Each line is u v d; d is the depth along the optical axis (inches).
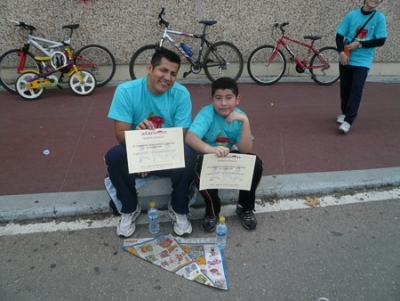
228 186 99.0
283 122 188.5
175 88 97.4
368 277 88.6
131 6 237.9
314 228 107.3
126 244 98.3
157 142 92.2
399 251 97.8
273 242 101.0
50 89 235.5
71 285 84.7
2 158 141.6
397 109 214.1
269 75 278.5
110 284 85.2
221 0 250.1
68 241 99.5
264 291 84.0
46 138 161.5
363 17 157.4
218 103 94.7
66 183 123.6
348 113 169.0
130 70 244.1
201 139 101.8
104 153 147.6
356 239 102.6
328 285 86.0
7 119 183.3
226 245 99.3
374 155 150.7
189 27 253.1
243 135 97.0
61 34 235.6
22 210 107.3
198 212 114.7
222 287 84.4
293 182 126.3
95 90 236.8
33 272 88.3
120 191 97.3
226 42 253.8
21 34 230.1
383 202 120.4
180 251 95.9
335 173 133.3
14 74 236.8
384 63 301.4
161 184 110.4
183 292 83.3
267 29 266.4
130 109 94.7
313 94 244.2
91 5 232.1
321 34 278.1
